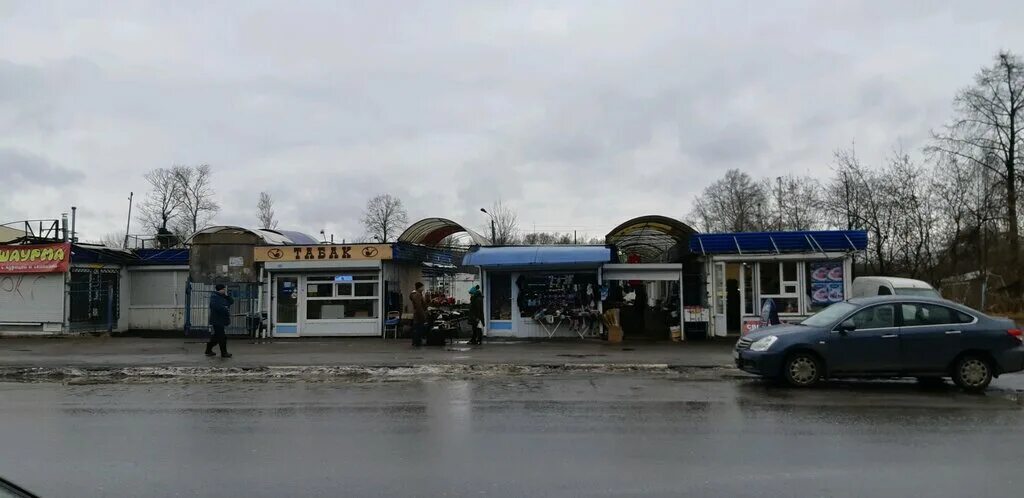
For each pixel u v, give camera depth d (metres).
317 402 10.65
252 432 8.33
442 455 7.09
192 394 11.70
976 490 5.80
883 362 11.73
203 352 17.89
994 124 37.72
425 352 17.59
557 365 14.64
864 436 7.94
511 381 13.00
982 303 34.41
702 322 20.95
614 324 20.45
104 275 25.53
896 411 9.62
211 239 23.88
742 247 20.95
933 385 12.34
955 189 36.59
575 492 5.79
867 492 5.75
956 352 11.62
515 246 21.81
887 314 11.98
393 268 23.83
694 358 15.92
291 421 9.04
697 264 23.12
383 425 8.71
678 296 21.17
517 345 19.52
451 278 38.50
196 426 8.74
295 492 5.82
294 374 14.31
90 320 24.86
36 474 6.43
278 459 6.96
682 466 6.60
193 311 24.11
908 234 35.94
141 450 7.40
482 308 20.28
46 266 24.02
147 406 10.41
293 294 23.33
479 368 14.52
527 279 21.75
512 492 5.79
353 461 6.86
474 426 8.61
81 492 5.86
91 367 14.80
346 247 22.89
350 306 23.14
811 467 6.55
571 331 21.50
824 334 11.91
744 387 12.03
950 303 12.05
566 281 21.58
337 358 16.19
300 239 28.59
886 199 36.25
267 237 25.70
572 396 11.04
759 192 64.69
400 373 14.27
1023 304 35.09
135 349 18.84
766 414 9.37
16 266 24.17
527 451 7.25
